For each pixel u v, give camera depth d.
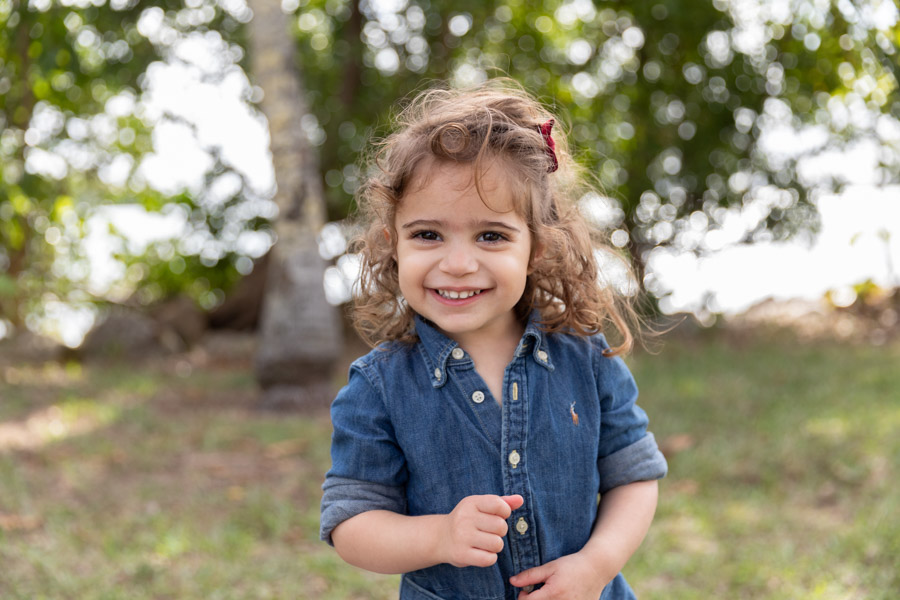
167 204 9.63
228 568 3.29
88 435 5.32
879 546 3.35
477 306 1.55
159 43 7.38
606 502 1.71
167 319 9.82
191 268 10.34
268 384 6.31
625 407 1.72
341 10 9.80
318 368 6.30
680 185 9.54
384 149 1.76
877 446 4.67
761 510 3.91
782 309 11.12
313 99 9.71
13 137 6.25
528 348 1.66
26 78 5.88
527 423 1.59
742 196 9.55
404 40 9.76
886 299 10.41
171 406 6.35
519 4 9.46
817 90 8.12
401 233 1.58
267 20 6.27
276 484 4.37
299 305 6.23
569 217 1.78
